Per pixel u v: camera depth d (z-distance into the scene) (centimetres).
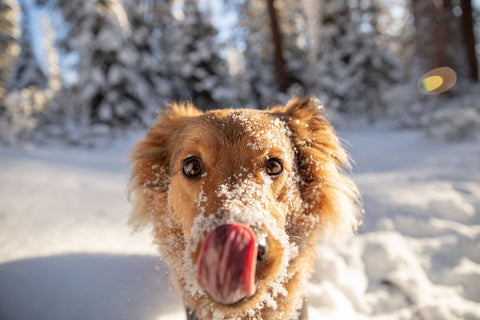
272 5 258
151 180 33
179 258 28
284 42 333
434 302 35
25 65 387
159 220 32
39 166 97
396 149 139
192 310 28
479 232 48
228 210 21
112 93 237
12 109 204
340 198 33
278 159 27
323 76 287
